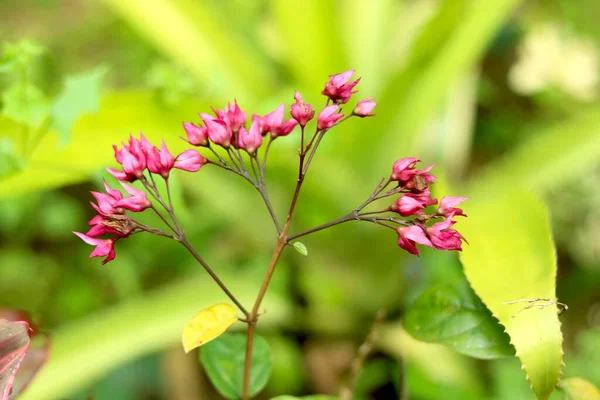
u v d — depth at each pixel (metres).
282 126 0.70
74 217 1.25
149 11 1.03
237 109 0.70
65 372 0.88
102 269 1.21
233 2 1.42
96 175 0.85
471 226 0.81
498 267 0.76
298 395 1.07
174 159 0.70
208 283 0.98
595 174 1.27
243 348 0.75
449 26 0.94
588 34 1.46
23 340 0.69
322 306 1.11
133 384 1.07
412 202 0.69
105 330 0.91
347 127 0.99
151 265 1.20
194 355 1.11
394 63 1.13
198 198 1.23
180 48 1.02
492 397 0.92
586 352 0.95
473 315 0.74
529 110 1.48
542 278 0.74
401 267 1.05
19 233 1.24
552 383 0.71
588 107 1.35
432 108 1.00
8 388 0.68
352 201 0.99
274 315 0.99
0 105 0.88
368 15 1.08
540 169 1.03
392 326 1.06
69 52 1.54
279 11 1.00
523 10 1.53
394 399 1.03
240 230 1.14
